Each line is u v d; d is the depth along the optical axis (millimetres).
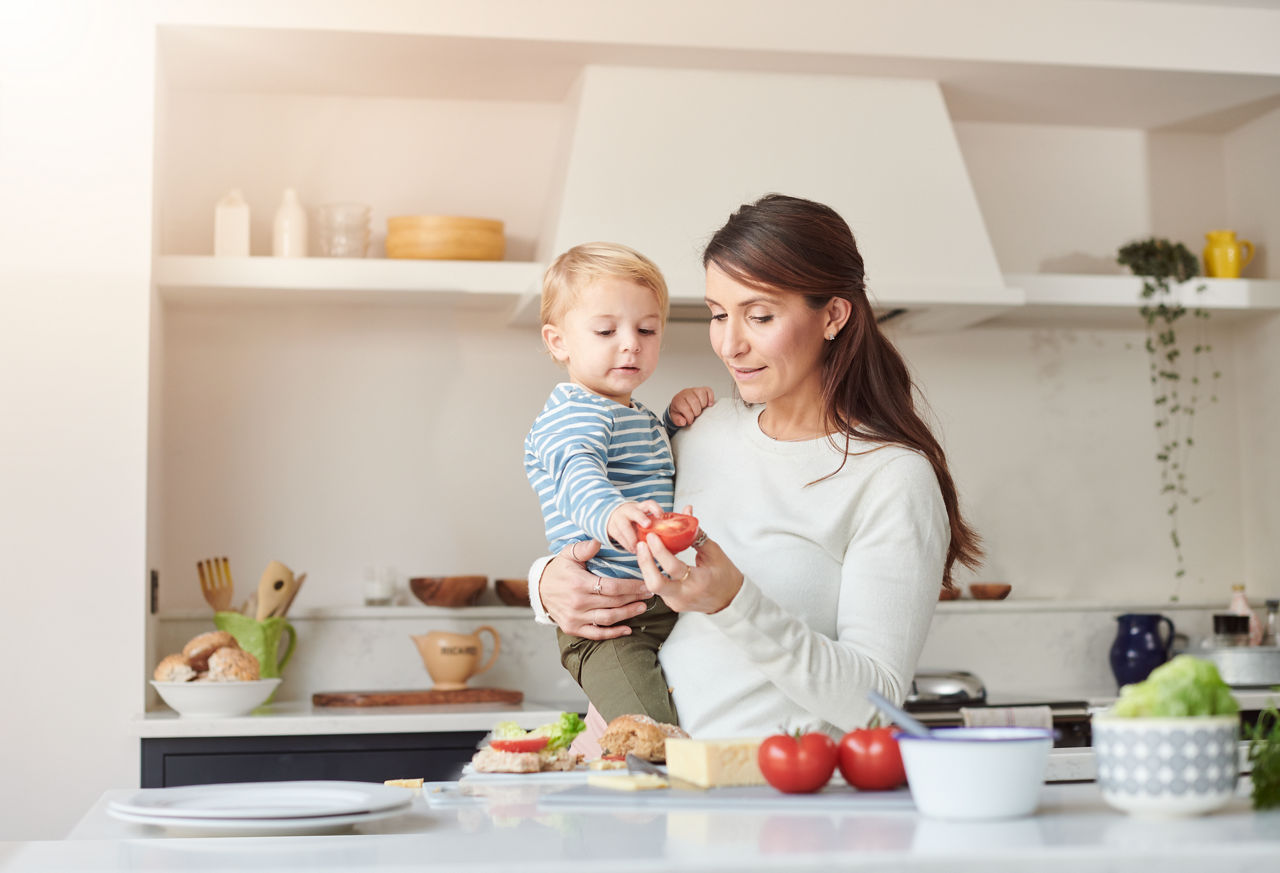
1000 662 3648
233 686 2771
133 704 2857
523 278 3234
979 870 806
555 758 1261
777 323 1413
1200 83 3518
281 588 3139
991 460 3801
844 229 1457
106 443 2893
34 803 2818
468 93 3508
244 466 3412
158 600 3178
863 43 3213
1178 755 922
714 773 1108
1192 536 3904
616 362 1627
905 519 1376
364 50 3168
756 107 3273
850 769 1085
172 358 3395
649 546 1151
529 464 1661
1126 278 3594
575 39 3098
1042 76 3426
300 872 789
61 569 2861
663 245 3141
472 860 814
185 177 3449
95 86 2951
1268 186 3824
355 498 3463
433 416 3512
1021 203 3871
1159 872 814
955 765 934
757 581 1411
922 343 3791
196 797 1082
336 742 2793
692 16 3145
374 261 3172
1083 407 3869
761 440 1508
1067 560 3818
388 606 3377
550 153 3611
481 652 3227
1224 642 3482
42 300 2900
